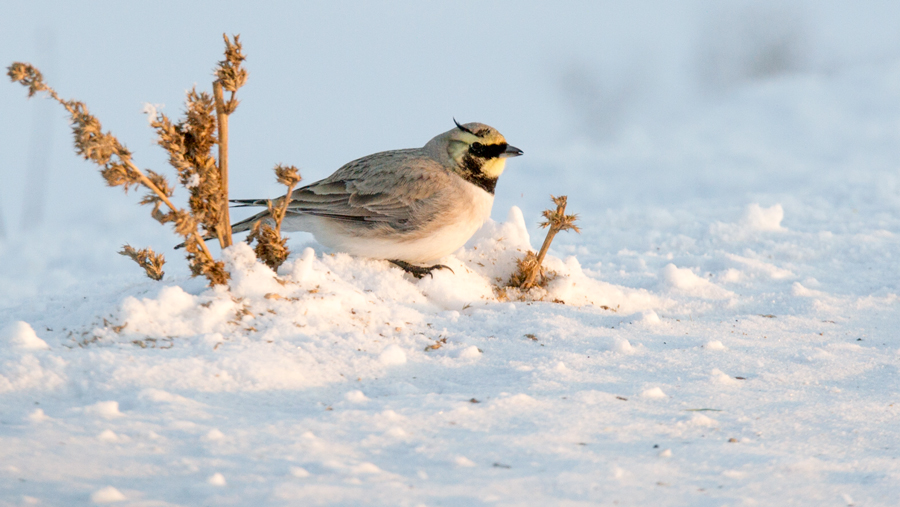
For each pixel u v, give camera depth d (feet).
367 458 19.54
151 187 31.53
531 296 44.57
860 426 25.17
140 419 20.99
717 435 23.40
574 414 24.26
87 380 24.41
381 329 33.88
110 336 29.09
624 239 64.13
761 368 31.96
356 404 24.38
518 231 47.98
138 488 16.06
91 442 18.84
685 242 61.93
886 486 19.74
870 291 47.70
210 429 20.59
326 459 18.99
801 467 20.89
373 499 16.10
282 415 22.82
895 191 71.31
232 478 16.99
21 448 17.98
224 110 33.45
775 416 25.66
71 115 30.19
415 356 30.96
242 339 29.86
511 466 19.52
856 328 40.27
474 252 46.65
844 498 18.94
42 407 22.29
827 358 33.63
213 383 25.30
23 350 26.61
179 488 16.19
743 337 37.52
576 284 46.06
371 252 43.39
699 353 33.81
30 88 29.66
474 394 26.18
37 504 14.76
